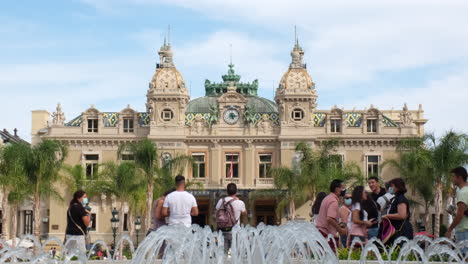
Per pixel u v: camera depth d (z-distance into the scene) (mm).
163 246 22141
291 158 76562
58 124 78438
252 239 18156
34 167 57688
